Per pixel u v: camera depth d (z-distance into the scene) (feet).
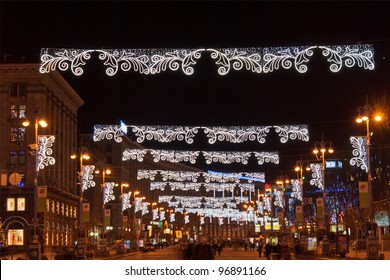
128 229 413.39
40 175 296.92
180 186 366.84
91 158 432.25
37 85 300.81
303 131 142.92
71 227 364.58
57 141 334.44
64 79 334.24
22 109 300.40
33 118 299.58
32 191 293.84
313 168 214.07
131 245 355.97
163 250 418.92
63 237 343.67
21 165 297.33
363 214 252.01
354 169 492.54
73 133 380.17
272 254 140.97
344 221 323.78
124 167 554.46
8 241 289.94
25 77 300.81
